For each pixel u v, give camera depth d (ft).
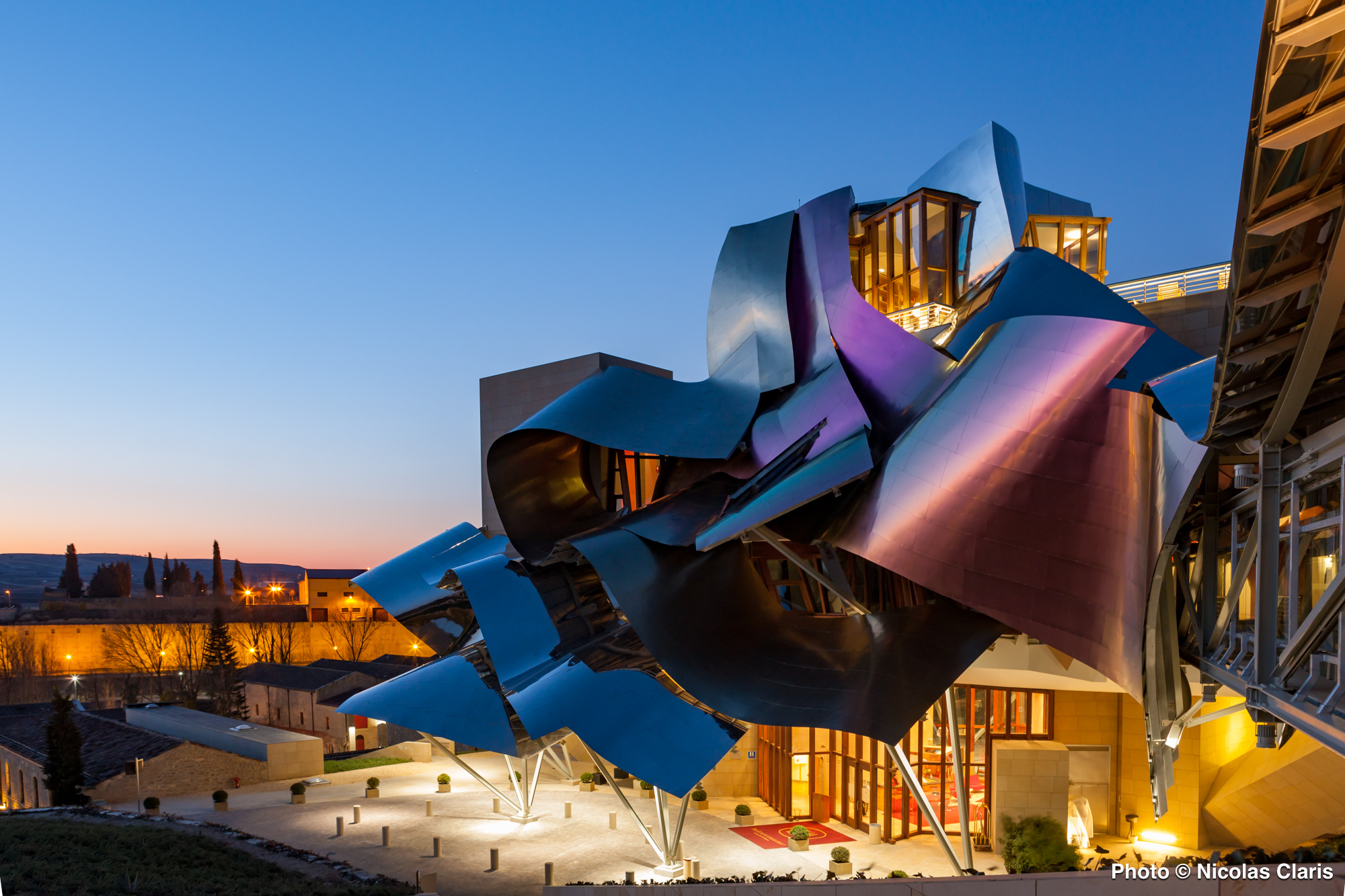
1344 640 33.99
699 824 110.83
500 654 97.30
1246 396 38.96
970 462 72.95
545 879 89.20
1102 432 64.28
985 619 77.71
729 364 121.08
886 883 48.83
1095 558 62.69
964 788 81.00
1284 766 82.28
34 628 402.11
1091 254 135.85
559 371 176.65
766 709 75.36
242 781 139.44
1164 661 61.82
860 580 93.61
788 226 124.36
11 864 74.95
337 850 100.83
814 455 92.89
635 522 98.17
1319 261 27.50
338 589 497.46
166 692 302.86
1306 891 42.34
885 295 134.00
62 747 130.52
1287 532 48.24
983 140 123.65
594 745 75.31
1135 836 97.81
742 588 93.45
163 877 76.07
